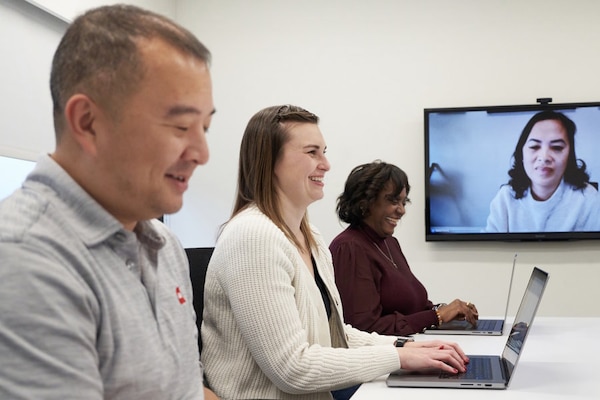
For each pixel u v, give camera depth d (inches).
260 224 70.6
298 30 181.0
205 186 183.5
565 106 165.3
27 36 124.1
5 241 30.6
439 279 172.6
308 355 67.2
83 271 33.2
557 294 168.1
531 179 166.6
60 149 35.6
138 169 34.5
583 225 164.2
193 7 185.8
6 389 28.6
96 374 31.9
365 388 68.9
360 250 103.1
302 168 75.6
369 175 108.1
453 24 174.2
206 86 35.3
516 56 171.6
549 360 80.6
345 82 178.4
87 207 34.5
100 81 33.5
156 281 39.0
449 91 174.1
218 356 71.6
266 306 67.2
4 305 29.1
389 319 100.3
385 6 177.3
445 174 169.9
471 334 100.9
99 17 34.7
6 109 118.1
